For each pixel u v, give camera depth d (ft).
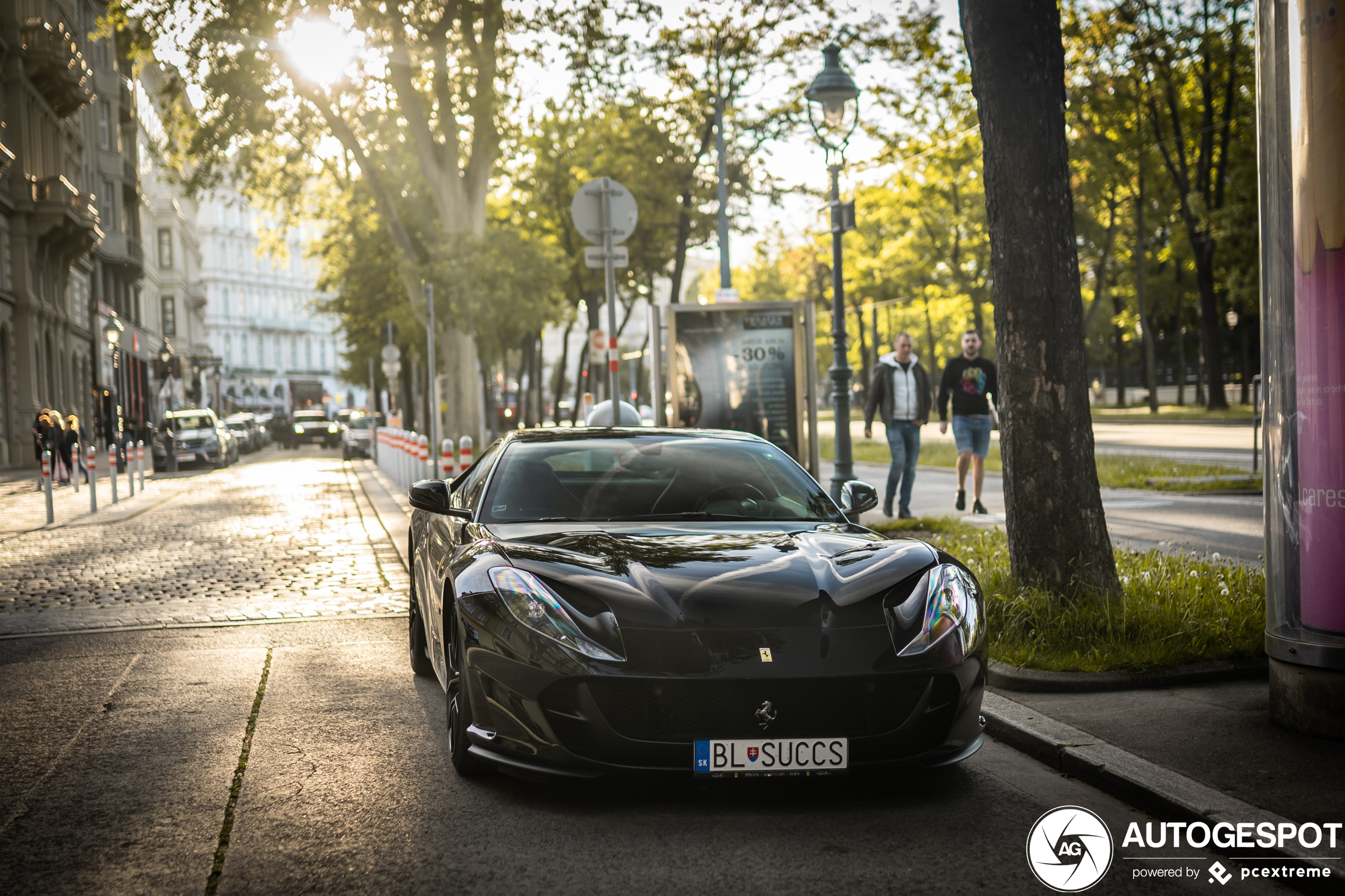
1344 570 14.82
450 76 95.71
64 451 84.53
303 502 63.36
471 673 13.66
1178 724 15.90
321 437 197.57
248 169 103.30
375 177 100.37
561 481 17.38
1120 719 16.24
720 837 12.46
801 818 13.07
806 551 14.76
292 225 119.65
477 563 14.49
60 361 140.56
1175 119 123.34
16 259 126.52
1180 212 139.85
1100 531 21.22
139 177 200.23
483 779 14.58
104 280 177.37
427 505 17.47
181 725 17.37
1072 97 120.16
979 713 13.83
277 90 93.56
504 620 13.37
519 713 13.10
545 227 127.13
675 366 42.19
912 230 170.91
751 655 12.71
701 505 16.97
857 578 13.96
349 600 29.68
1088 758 14.37
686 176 98.22
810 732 12.87
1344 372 14.67
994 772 14.79
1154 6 109.81
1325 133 14.69
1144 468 59.57
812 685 12.75
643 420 78.59
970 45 21.25
